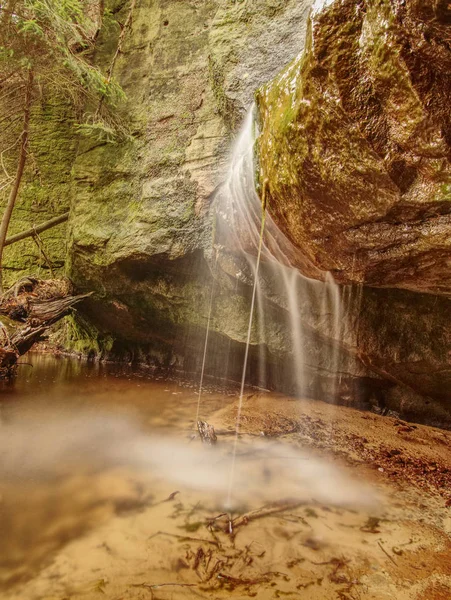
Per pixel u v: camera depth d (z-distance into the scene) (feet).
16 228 32.53
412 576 7.61
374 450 14.30
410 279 11.59
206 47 22.31
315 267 12.81
